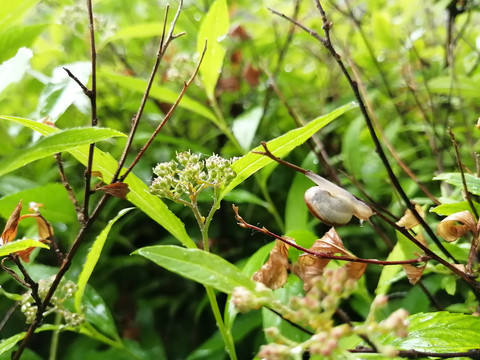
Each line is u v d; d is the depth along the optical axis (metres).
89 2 0.35
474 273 0.34
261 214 0.60
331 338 0.25
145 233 0.61
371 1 0.68
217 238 0.58
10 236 0.34
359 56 0.67
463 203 0.34
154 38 0.79
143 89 0.52
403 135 0.66
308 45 0.75
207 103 0.67
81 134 0.30
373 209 0.32
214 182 0.34
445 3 0.52
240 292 0.26
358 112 0.64
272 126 0.67
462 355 0.31
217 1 0.47
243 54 0.70
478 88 0.50
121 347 0.44
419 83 0.62
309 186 0.50
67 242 0.58
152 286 0.58
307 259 0.31
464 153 0.56
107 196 0.35
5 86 0.39
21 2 0.44
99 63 0.71
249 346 0.50
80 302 0.41
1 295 0.56
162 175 0.34
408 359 0.32
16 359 0.35
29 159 0.30
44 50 0.69
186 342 0.56
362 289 0.43
